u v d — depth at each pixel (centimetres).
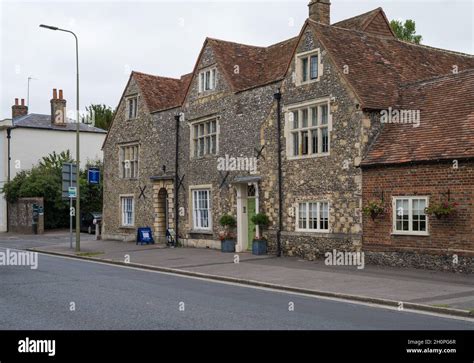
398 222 1822
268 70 2623
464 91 1883
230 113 2527
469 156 1609
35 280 1661
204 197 2708
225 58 2633
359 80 2009
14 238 3812
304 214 2161
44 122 4994
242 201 2462
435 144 1755
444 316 1120
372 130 1950
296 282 1565
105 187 3500
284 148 2236
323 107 2102
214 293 1420
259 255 2264
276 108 2277
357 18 2569
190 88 2794
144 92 3188
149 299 1309
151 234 3031
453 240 1661
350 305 1250
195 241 2733
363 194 1917
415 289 1408
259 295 1391
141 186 3161
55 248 2877
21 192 4438
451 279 1553
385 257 1845
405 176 1792
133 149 3284
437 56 2481
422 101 1972
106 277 1753
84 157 5131
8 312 1145
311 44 2142
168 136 2950
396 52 2320
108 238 3447
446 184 1678
